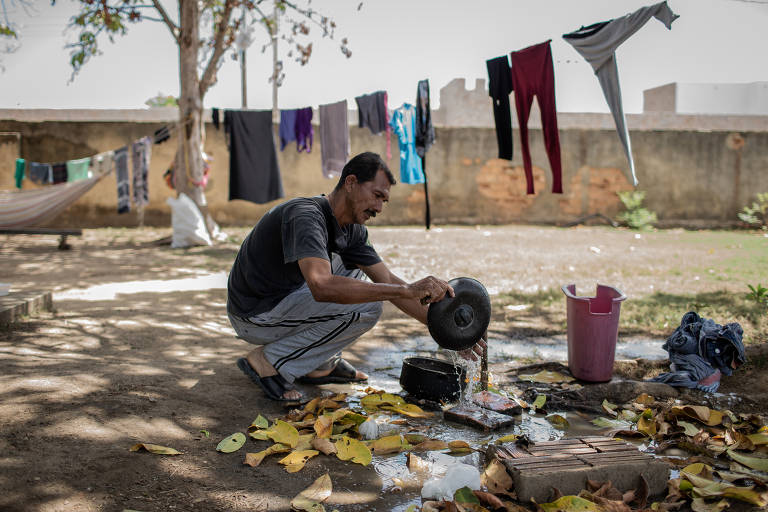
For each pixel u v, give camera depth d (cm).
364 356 435
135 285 710
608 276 794
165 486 233
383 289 269
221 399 330
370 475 251
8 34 990
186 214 1123
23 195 1060
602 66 493
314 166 1529
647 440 292
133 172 1132
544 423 315
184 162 1162
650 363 396
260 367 335
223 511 217
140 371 367
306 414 310
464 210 1603
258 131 1039
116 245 1140
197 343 449
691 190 1628
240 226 1516
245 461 255
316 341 331
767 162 1631
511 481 234
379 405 330
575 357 375
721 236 1381
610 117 1733
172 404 316
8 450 247
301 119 1022
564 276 792
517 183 1606
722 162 1628
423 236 1306
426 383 336
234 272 324
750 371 381
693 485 235
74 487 225
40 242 1179
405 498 231
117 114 1600
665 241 1256
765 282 737
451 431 303
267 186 1055
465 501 222
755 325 493
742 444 273
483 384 351
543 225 1611
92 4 1036
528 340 480
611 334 366
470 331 283
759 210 1592
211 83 1162
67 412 291
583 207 1625
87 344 427
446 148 1584
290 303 318
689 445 278
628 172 1617
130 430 278
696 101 2628
